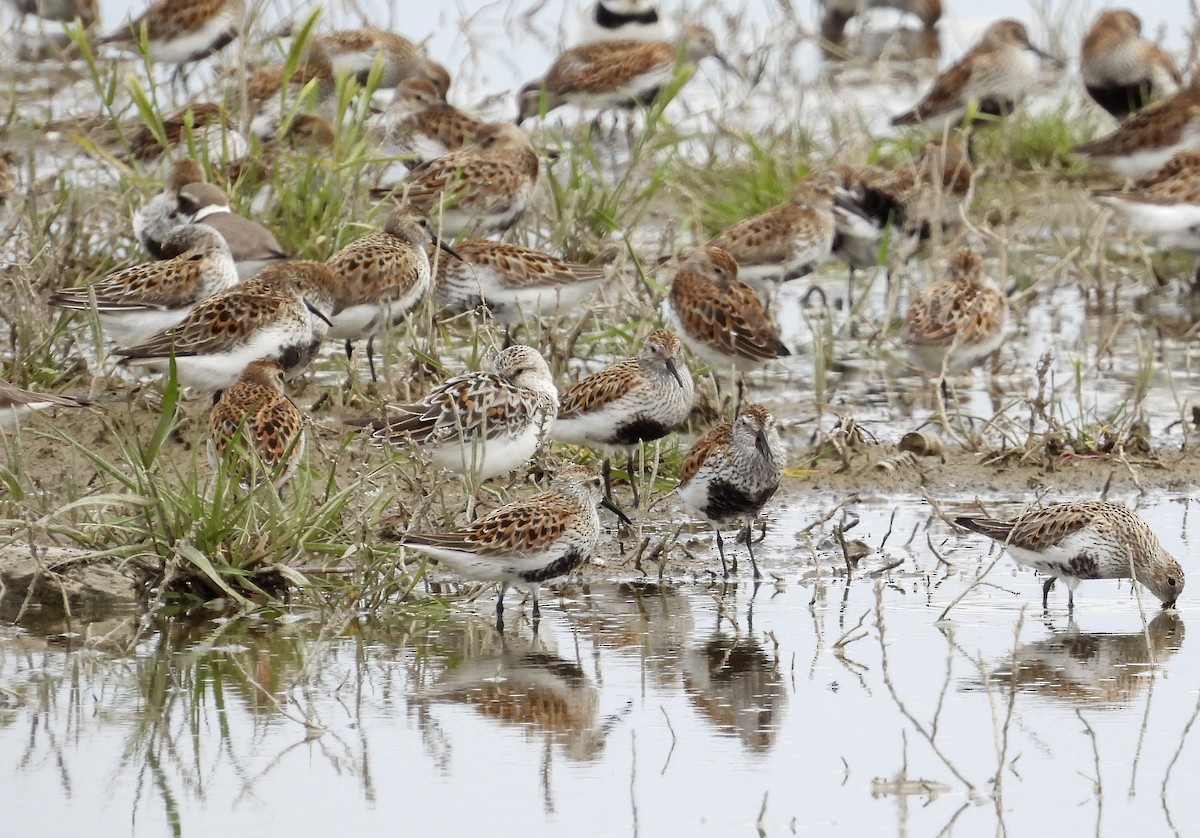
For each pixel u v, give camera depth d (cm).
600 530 1365
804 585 1253
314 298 1538
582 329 1775
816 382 1688
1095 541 1180
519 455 1349
